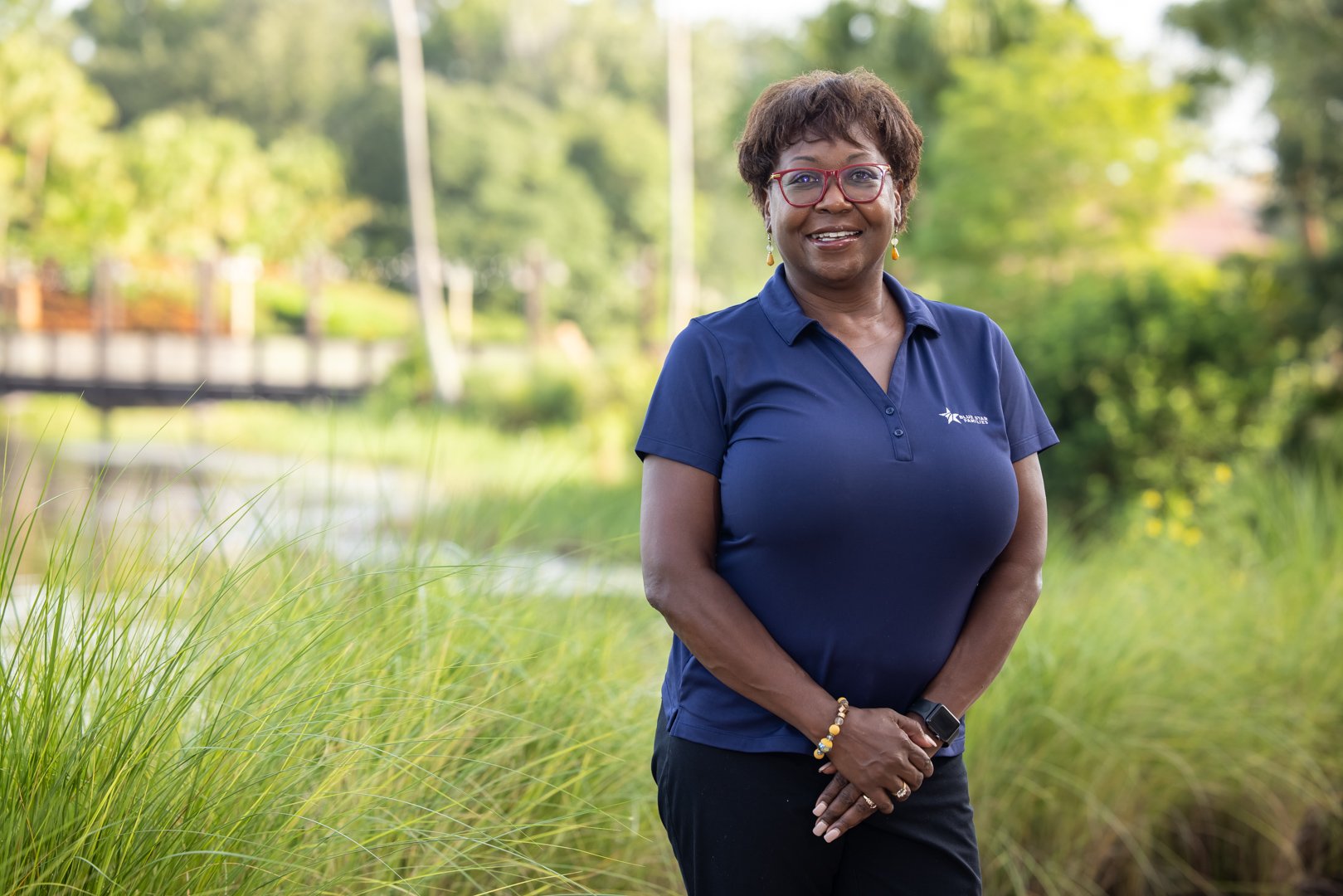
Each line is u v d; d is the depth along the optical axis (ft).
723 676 6.64
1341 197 42.63
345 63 141.79
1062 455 29.53
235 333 96.94
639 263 148.87
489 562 10.51
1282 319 40.50
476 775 8.69
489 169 137.39
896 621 6.72
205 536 8.39
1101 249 54.39
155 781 6.73
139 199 113.91
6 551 7.16
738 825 6.75
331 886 7.29
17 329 73.77
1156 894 12.44
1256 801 12.79
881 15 67.67
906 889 6.79
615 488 29.96
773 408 6.76
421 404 75.25
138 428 71.00
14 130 104.68
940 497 6.67
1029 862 11.43
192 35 139.85
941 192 57.00
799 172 6.93
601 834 9.25
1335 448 30.45
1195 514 22.59
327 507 11.60
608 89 163.32
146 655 7.50
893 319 7.24
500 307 137.08
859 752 6.48
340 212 133.18
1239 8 43.68
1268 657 13.88
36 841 6.29
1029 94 55.06
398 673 8.46
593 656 10.44
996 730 11.69
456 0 157.69
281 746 7.22
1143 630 13.33
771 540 6.66
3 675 6.72
